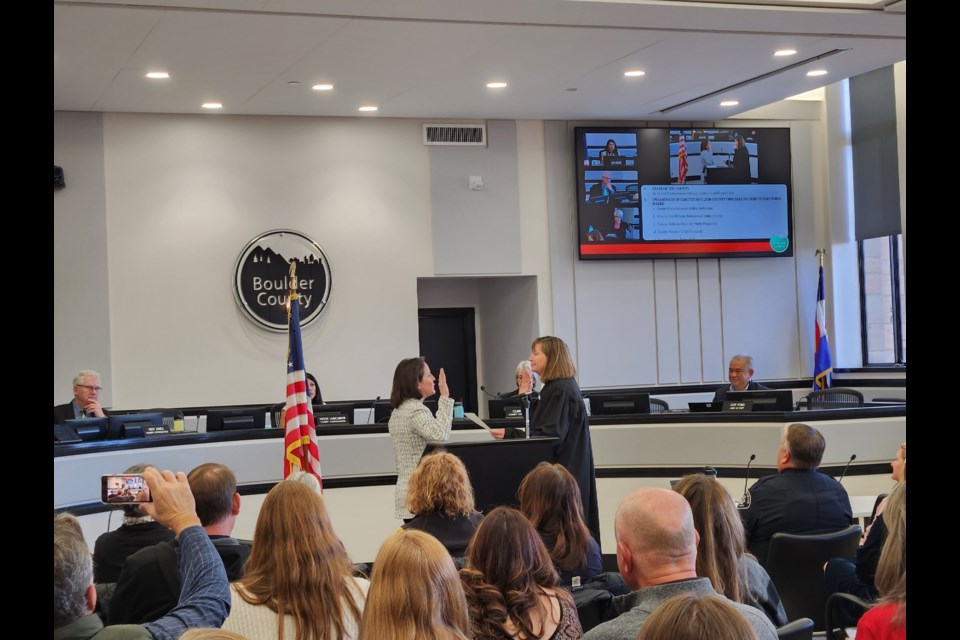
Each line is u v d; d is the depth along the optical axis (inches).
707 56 313.1
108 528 223.9
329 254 385.4
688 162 420.8
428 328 462.9
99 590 113.3
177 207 368.5
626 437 253.3
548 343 195.5
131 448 226.8
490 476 181.3
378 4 246.5
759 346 437.4
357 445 244.7
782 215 431.5
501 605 87.8
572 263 417.4
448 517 129.1
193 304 368.8
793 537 142.0
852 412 249.1
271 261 378.0
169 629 71.8
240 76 315.3
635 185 415.8
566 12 258.2
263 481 243.1
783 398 258.5
